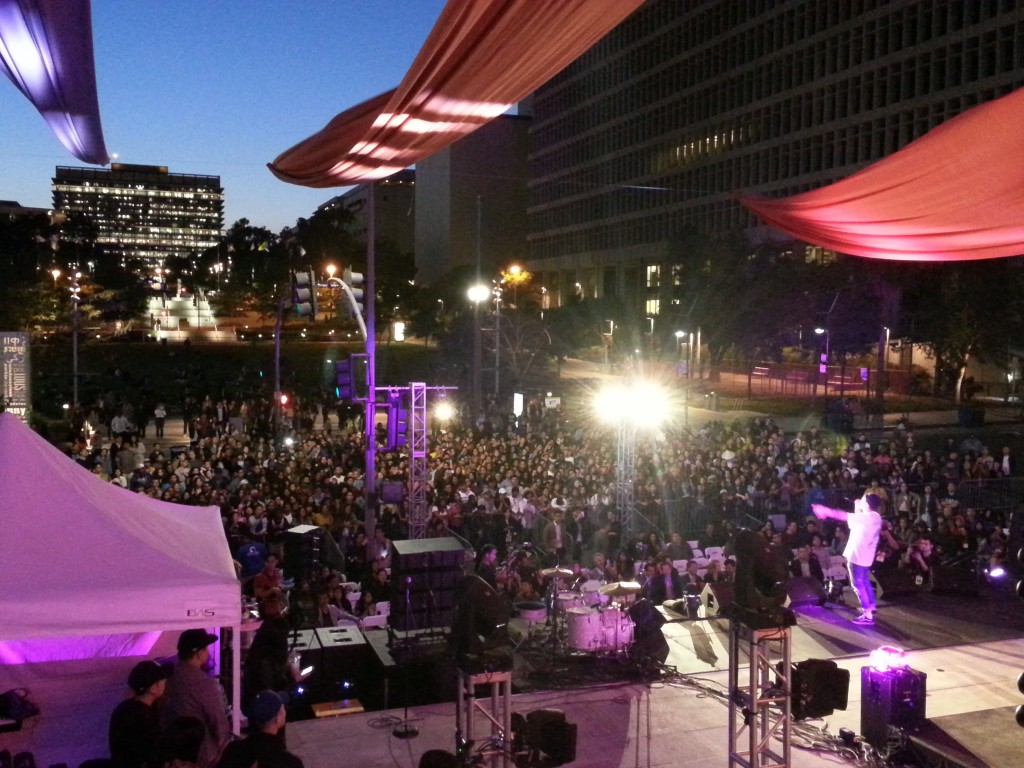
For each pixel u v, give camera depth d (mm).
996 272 49219
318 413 48719
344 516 21875
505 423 39562
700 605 14859
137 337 109125
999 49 59781
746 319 60594
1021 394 51375
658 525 23531
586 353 93750
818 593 14734
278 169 8922
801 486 25297
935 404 53656
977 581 15625
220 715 6656
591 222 111375
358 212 180875
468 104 6531
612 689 10938
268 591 10477
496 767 7527
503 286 105375
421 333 105000
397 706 10516
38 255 99438
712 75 88750
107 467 28750
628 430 23844
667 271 73000
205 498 21281
